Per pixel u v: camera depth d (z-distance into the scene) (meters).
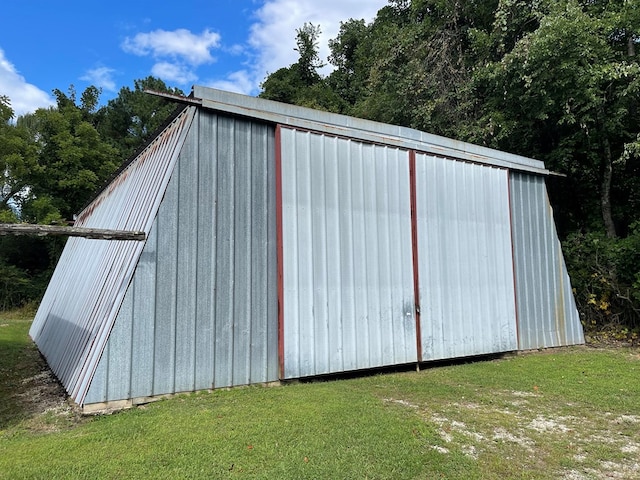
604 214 12.68
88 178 23.50
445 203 8.20
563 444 4.06
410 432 4.16
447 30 16.27
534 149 14.06
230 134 6.12
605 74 11.09
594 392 5.82
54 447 3.75
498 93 13.50
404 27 18.69
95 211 11.62
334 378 6.75
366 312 6.96
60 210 23.25
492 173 9.07
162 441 3.84
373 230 7.21
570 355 8.73
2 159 21.91
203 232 5.75
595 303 11.17
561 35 11.05
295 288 6.33
